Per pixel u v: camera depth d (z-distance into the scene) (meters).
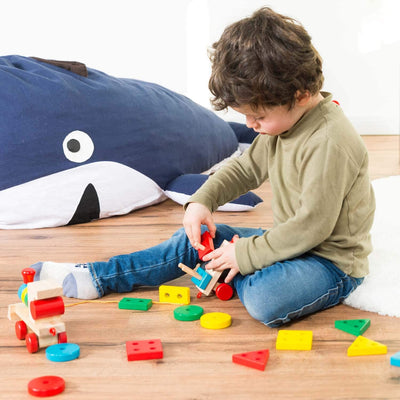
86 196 1.68
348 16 3.03
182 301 1.10
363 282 1.13
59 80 1.66
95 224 1.70
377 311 1.05
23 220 1.63
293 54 0.93
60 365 0.87
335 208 0.99
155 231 1.62
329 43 3.08
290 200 1.06
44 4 2.80
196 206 1.15
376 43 3.08
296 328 0.99
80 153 1.66
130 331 0.99
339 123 1.00
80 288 1.11
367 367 0.85
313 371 0.84
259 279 0.98
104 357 0.90
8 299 1.13
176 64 2.97
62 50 2.87
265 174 1.19
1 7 2.78
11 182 1.60
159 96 1.97
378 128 3.22
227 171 1.20
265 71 0.92
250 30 0.95
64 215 1.66
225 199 1.20
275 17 0.97
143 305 1.07
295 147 1.02
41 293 0.88
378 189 1.97
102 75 1.84
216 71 0.97
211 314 1.03
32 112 1.59
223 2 2.91
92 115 1.69
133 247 1.47
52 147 1.61
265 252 1.01
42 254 1.42
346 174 0.99
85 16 2.85
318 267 1.01
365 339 0.91
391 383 0.81
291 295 0.97
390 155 2.64
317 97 1.03
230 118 3.05
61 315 0.98
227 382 0.82
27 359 0.89
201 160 2.09
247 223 1.67
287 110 0.97
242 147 2.57
